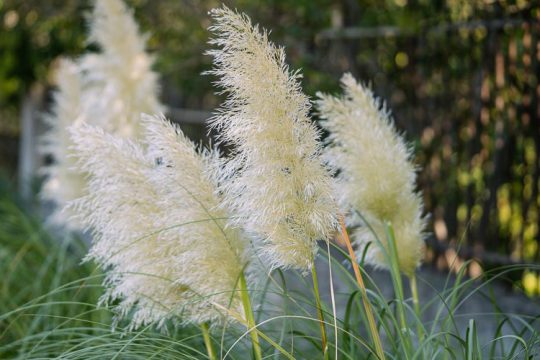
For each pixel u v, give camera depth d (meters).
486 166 5.18
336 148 2.50
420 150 5.58
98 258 2.28
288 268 2.06
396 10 5.66
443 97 5.47
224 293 2.13
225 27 1.95
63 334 2.86
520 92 4.87
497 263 5.08
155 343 2.50
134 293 2.21
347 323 2.28
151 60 4.27
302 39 6.37
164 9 6.94
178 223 2.10
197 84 7.25
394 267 2.34
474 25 5.01
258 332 2.04
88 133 2.22
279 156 1.95
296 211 1.97
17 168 12.39
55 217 4.29
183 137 2.14
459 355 2.88
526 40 4.75
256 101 1.92
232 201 2.06
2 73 8.23
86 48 7.29
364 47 5.99
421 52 5.55
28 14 7.50
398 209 2.49
